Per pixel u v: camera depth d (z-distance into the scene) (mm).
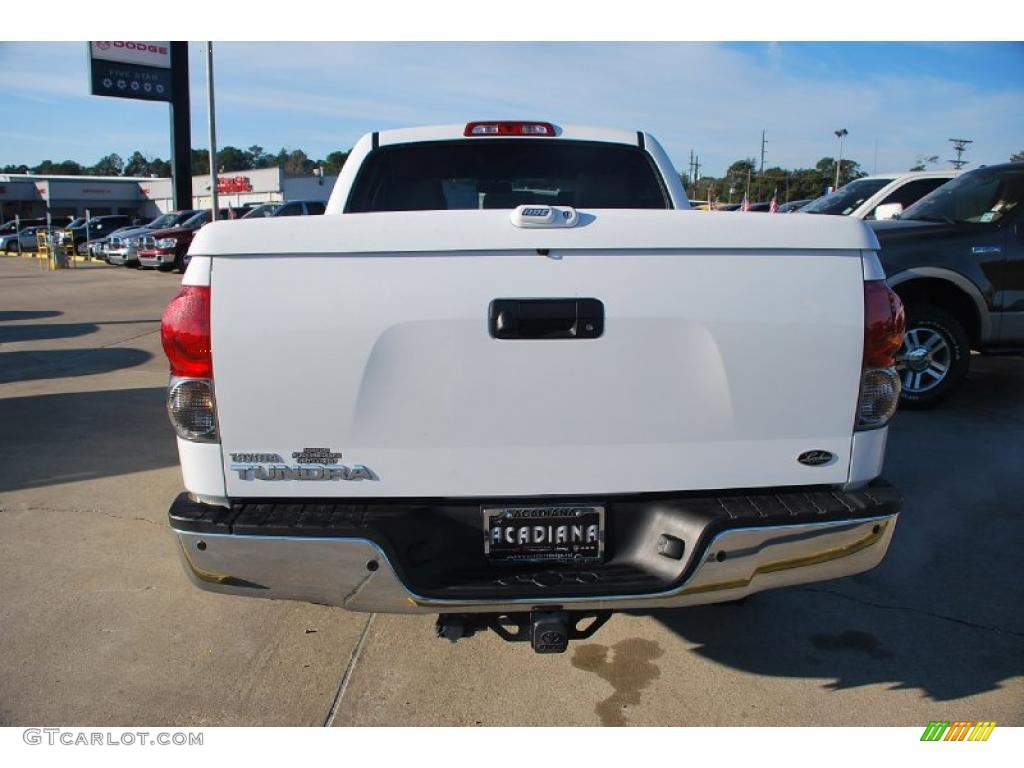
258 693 2840
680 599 2312
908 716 2736
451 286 2217
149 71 29578
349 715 2725
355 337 2215
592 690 2871
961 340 6375
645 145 4043
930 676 2961
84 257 30281
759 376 2322
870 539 2402
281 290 2195
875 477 2496
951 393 6504
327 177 53688
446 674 2961
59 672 2955
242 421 2248
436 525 2354
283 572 2252
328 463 2281
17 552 3943
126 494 4727
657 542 2383
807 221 2312
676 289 2260
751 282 2283
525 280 2225
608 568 2381
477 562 2375
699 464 2361
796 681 2932
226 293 2193
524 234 2213
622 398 2293
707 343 2291
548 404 2283
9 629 3242
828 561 2377
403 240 2195
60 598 3496
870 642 3188
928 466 5176
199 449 2273
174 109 30188
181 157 30625
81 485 4875
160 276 21062
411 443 2283
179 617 3350
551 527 2363
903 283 6547
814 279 2314
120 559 3877
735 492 2426
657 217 2270
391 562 2221
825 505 2363
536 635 2254
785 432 2371
